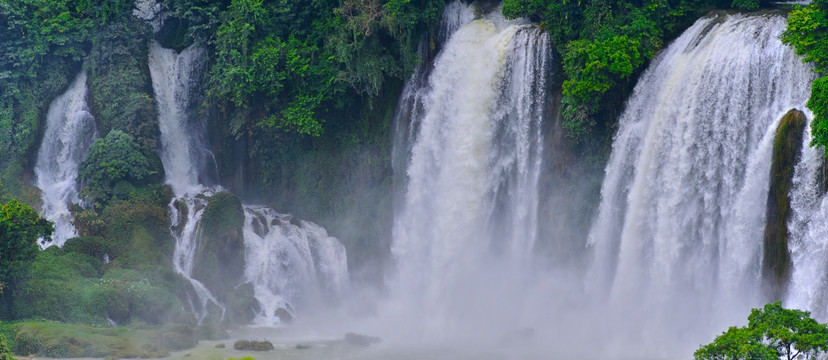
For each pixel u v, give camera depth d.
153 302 58.06
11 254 54.50
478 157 63.38
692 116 53.22
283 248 65.19
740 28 53.16
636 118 57.16
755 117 50.97
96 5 71.19
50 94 71.19
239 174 71.94
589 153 59.50
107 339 52.72
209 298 62.22
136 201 66.00
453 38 65.38
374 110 67.88
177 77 72.06
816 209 46.66
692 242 52.94
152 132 69.75
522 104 61.66
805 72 49.22
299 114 67.31
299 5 69.56
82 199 66.88
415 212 65.62
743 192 50.16
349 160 68.81
